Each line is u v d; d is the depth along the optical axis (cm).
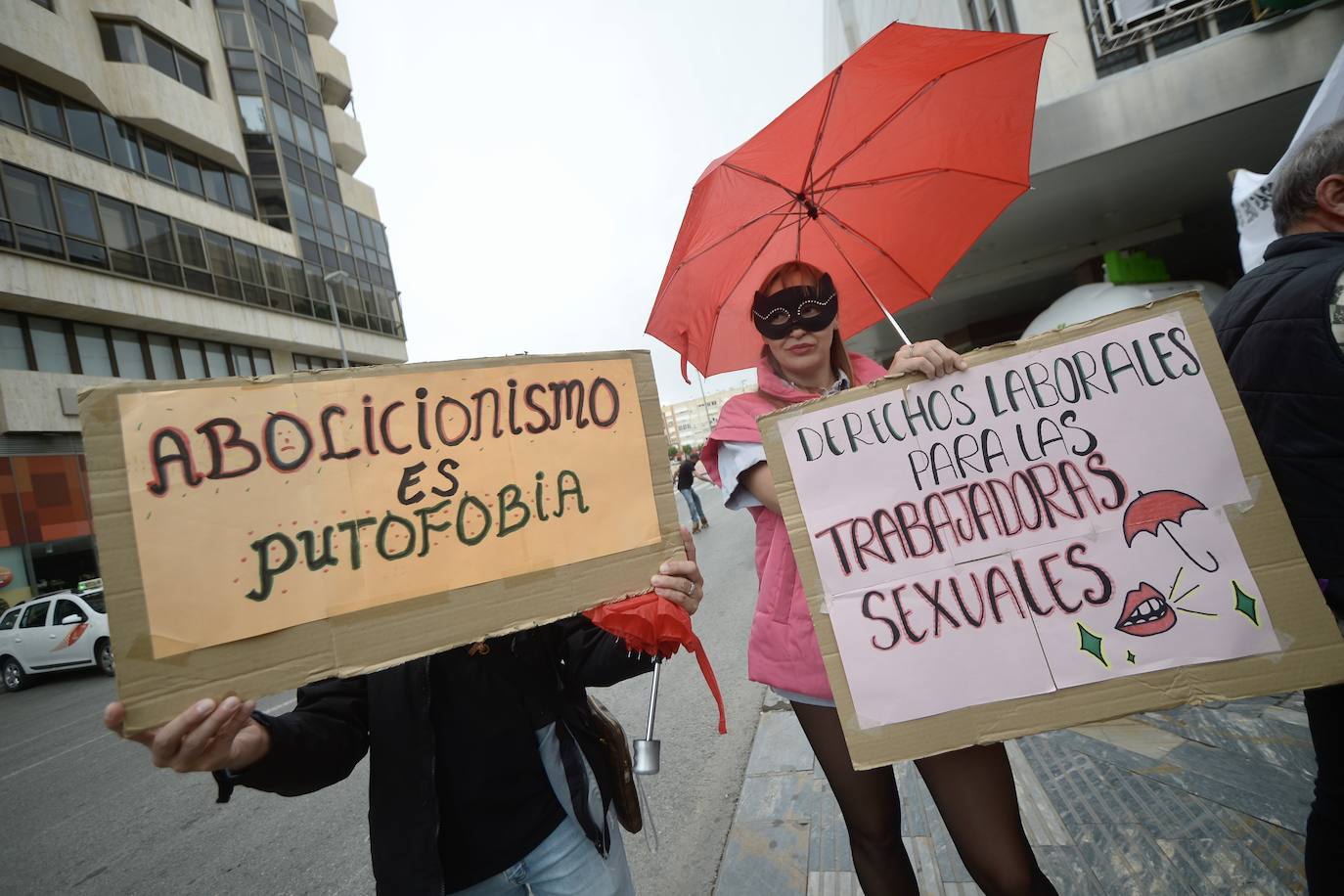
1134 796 219
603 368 139
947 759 133
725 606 645
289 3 2564
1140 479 123
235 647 104
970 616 125
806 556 131
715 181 163
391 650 113
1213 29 603
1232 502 120
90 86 1653
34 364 1542
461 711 133
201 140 1964
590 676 142
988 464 129
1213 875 179
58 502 1573
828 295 157
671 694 438
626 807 146
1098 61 627
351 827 340
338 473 116
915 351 133
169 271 1838
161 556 102
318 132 2606
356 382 120
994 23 689
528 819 135
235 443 110
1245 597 117
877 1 1195
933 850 216
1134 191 729
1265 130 616
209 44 2139
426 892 123
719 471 161
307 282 2389
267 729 111
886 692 125
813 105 163
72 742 625
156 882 319
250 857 327
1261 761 221
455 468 124
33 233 1511
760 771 301
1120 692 119
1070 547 124
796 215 194
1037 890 128
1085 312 705
